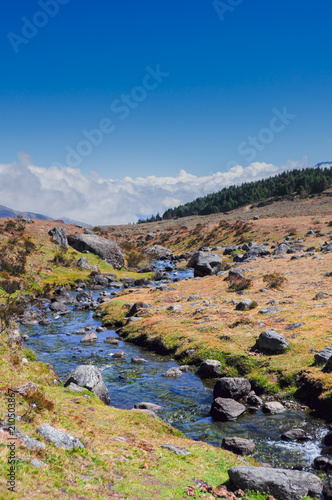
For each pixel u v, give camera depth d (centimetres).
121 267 8125
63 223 9812
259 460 1460
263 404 2027
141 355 3017
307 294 3584
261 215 13600
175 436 1612
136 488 1006
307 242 7719
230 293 4228
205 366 2503
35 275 5784
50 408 1480
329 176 18425
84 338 3441
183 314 3650
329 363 2044
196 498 1008
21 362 2091
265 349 2489
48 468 952
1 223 7594
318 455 1484
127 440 1396
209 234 11256
